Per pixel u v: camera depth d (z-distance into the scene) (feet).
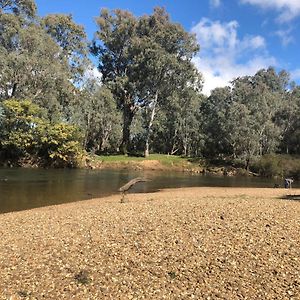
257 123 205.05
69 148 182.80
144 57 220.64
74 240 43.78
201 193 99.60
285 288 33.01
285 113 231.50
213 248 40.93
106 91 221.25
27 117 175.52
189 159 218.38
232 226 47.93
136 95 237.45
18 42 187.83
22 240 44.27
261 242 42.47
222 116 221.87
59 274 35.42
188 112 256.52
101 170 181.57
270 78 341.21
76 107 206.28
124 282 34.12
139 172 181.16
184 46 225.56
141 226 48.39
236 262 37.73
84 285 33.53
